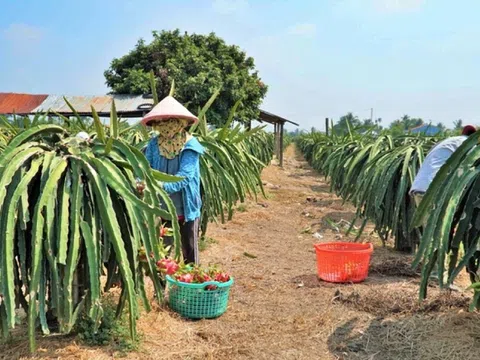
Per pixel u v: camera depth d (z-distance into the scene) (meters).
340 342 3.12
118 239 2.54
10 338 2.77
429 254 2.78
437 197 2.79
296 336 3.21
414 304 3.61
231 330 3.27
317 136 19.34
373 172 5.24
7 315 2.28
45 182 2.51
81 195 2.53
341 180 9.43
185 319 3.40
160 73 15.59
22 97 14.93
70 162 2.62
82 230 2.50
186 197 3.69
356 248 4.64
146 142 4.35
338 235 6.66
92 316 2.48
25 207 2.40
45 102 14.42
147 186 2.75
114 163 2.81
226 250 5.61
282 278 4.56
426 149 5.22
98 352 2.70
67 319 2.47
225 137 4.99
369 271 4.71
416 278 4.45
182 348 2.91
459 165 2.72
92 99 14.46
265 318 3.51
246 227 7.15
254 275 4.64
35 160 2.57
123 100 14.56
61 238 2.39
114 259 2.75
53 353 2.64
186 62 15.96
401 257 5.20
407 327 3.25
